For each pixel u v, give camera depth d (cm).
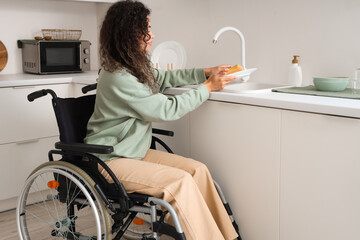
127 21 180
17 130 270
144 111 178
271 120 173
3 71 316
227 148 192
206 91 189
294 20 241
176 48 251
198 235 161
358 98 168
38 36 329
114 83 179
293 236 173
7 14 314
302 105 160
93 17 361
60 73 315
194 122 205
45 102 280
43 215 261
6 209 273
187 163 188
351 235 155
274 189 176
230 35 275
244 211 190
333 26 225
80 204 200
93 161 173
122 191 163
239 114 184
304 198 167
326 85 190
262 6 256
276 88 204
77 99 200
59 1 338
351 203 153
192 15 297
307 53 238
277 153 173
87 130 196
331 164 156
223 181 197
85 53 320
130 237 223
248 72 208
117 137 187
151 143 210
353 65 219
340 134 152
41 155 282
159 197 165
